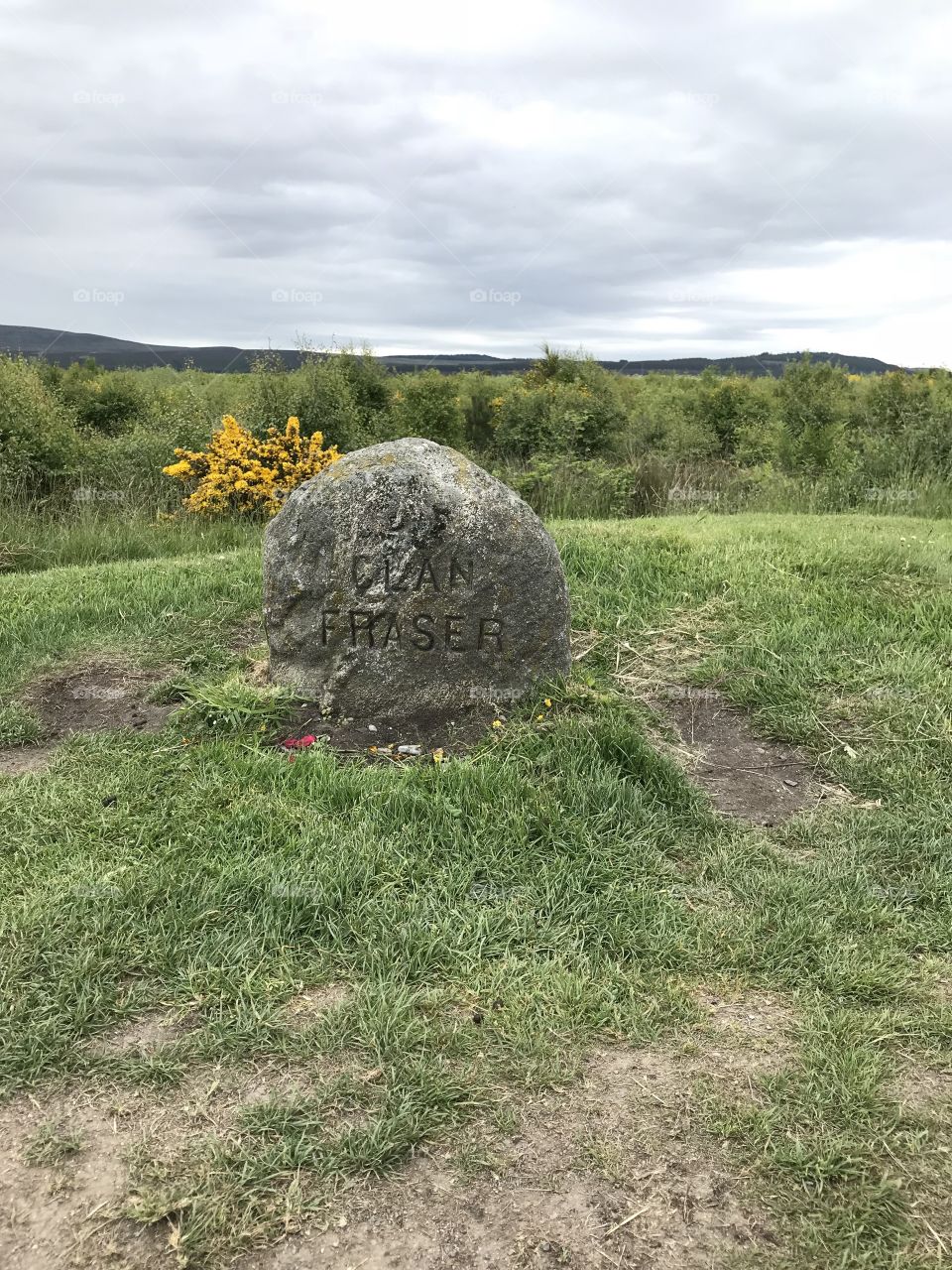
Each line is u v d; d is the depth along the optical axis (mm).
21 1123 2369
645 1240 2082
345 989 2840
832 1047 2617
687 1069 2566
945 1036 2680
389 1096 2426
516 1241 2076
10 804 3850
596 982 2883
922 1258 2037
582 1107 2438
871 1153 2295
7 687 5219
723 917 3221
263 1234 2086
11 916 3068
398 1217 2133
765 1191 2199
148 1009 2738
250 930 3047
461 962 2947
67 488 11609
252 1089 2473
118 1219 2119
